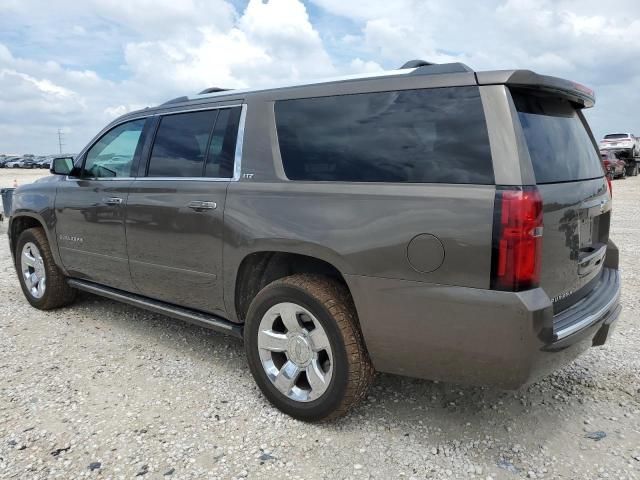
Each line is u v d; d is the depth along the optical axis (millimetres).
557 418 3107
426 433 2965
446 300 2477
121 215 4055
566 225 2641
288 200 3041
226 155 3459
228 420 3107
